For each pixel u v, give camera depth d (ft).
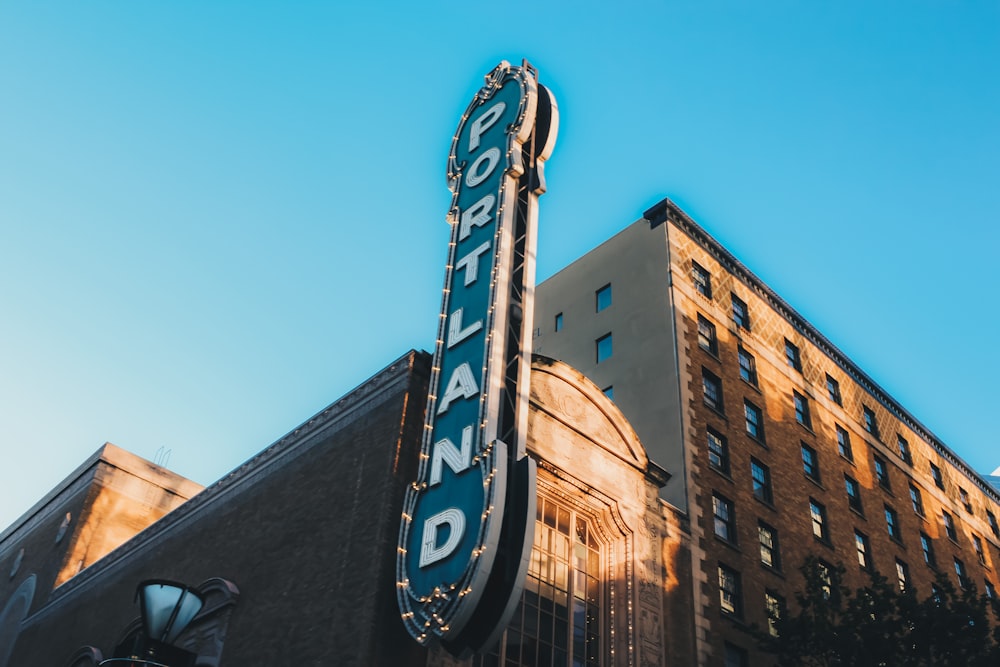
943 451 183.01
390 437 78.79
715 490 111.34
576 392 91.45
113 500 152.46
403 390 81.20
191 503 107.45
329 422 90.07
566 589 80.38
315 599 74.43
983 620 89.25
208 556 96.12
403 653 67.36
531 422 83.76
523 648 73.61
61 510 157.38
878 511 145.89
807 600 91.97
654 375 121.70
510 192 84.69
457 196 91.66
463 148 96.99
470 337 76.59
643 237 140.46
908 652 90.07
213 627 85.40
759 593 107.14
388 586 69.51
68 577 140.36
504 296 76.84
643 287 133.80
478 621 61.52
